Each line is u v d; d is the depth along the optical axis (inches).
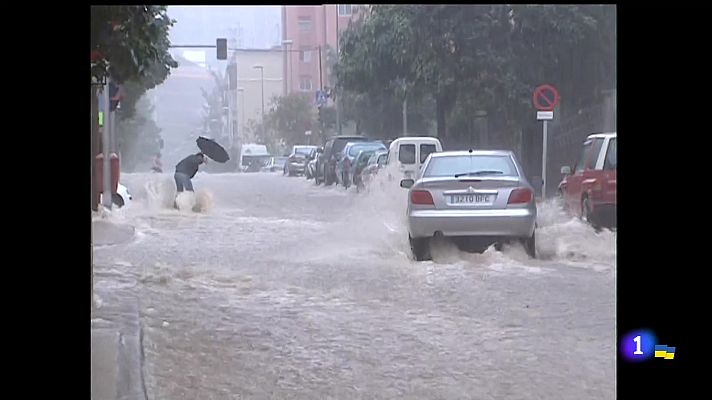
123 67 617.0
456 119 2007.9
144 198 1776.6
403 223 1291.8
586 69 1809.8
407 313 682.2
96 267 926.4
